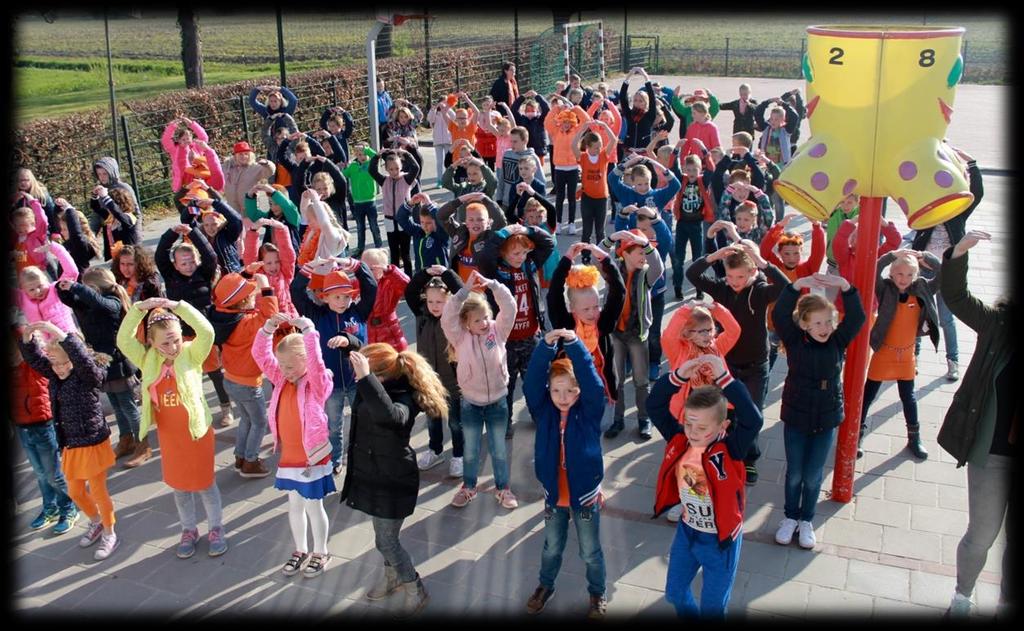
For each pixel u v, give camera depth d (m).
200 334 5.90
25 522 6.62
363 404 5.16
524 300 7.18
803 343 5.71
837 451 6.41
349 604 5.59
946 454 7.11
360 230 12.47
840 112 5.61
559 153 13.05
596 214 11.77
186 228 7.84
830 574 5.70
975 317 4.89
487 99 15.92
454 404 6.91
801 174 5.69
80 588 5.80
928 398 8.10
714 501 4.62
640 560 5.90
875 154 5.61
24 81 27.47
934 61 5.36
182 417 5.82
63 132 14.67
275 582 5.83
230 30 38.38
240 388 6.86
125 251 7.90
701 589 5.28
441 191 16.19
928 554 5.88
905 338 6.85
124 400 7.26
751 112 16.20
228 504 6.75
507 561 5.95
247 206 10.27
